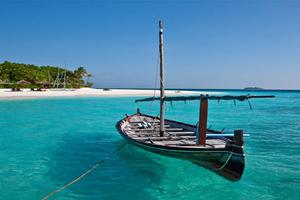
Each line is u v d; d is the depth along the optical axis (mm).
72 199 8070
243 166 8312
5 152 13492
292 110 39000
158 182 9461
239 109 41281
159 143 11094
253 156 12867
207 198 8203
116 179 9734
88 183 9344
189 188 8953
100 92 77438
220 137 11148
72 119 26547
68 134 18641
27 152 13523
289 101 63625
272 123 24969
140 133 13461
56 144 15398
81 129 20734
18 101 44406
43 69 88250
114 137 17703
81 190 8742
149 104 51344
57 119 26234
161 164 11445
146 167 11102
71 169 10859
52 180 9633
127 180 9641
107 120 26203
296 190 8812
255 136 18109
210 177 9945
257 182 9516
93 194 8430
